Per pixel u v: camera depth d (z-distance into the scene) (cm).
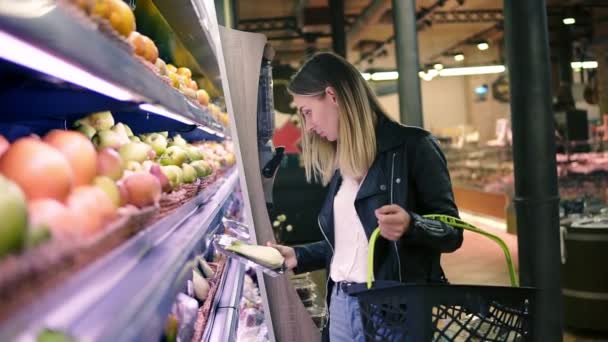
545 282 327
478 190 1293
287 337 205
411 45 655
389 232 156
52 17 59
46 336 58
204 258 218
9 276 50
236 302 200
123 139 135
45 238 60
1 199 52
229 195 280
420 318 121
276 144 955
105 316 70
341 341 186
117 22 107
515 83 332
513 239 890
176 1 199
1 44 63
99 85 91
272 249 188
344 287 185
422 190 182
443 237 161
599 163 955
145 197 107
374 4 1061
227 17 642
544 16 328
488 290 121
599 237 444
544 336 327
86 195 78
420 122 658
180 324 135
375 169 185
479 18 1441
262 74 238
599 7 1405
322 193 909
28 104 109
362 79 193
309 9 1323
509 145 1417
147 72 99
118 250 89
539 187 327
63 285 65
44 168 69
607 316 444
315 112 194
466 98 2108
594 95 1433
